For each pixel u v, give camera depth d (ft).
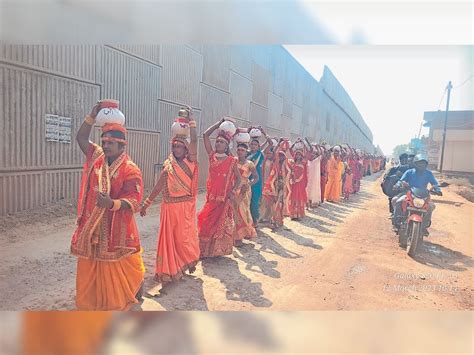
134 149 20.45
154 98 21.52
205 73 22.68
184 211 11.50
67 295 9.87
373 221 22.22
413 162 17.35
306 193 24.44
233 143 17.54
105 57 18.98
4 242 12.92
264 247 16.06
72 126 17.89
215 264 13.56
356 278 12.48
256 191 18.78
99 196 8.43
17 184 15.61
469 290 11.57
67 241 13.78
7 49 15.01
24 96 15.81
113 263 8.89
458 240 17.28
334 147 29.32
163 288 11.05
